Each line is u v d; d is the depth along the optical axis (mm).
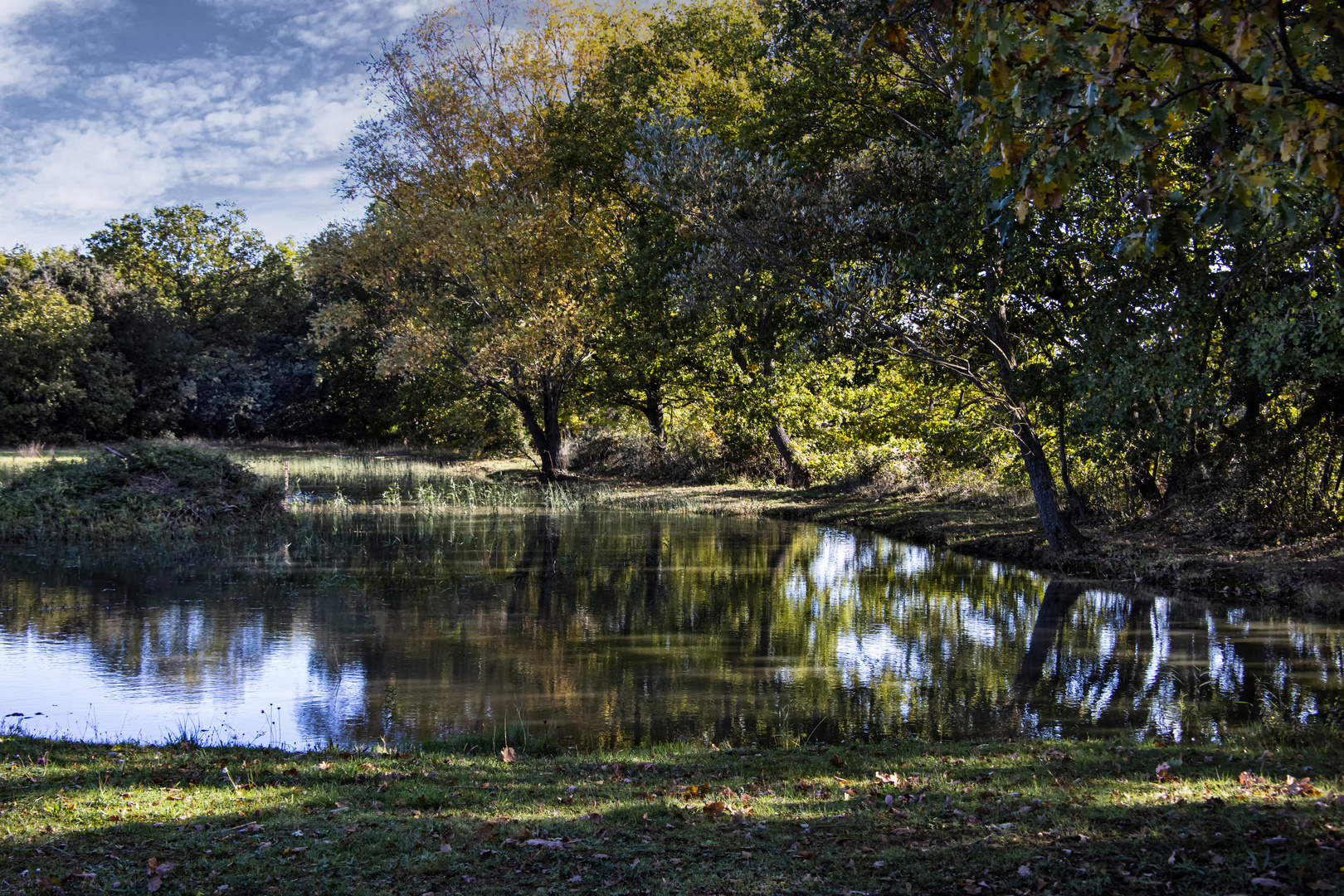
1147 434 15430
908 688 9648
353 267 36656
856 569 17375
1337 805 4949
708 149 17656
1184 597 14508
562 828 5184
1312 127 4113
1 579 15656
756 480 35062
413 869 4531
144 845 4832
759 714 8727
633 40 34094
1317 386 14625
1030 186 4445
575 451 43000
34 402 47375
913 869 4414
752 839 4945
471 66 35219
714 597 14641
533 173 35250
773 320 22828
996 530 20312
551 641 11664
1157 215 4648
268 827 5148
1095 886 4055
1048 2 4184
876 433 29078
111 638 11562
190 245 64125
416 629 12273
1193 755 6715
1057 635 12008
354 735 8086
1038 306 17531
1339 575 13633
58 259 53062
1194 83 4270
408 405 49188
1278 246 12969
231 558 18188
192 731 8117
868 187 17750
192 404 54188
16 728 8094
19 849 4727
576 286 35375
